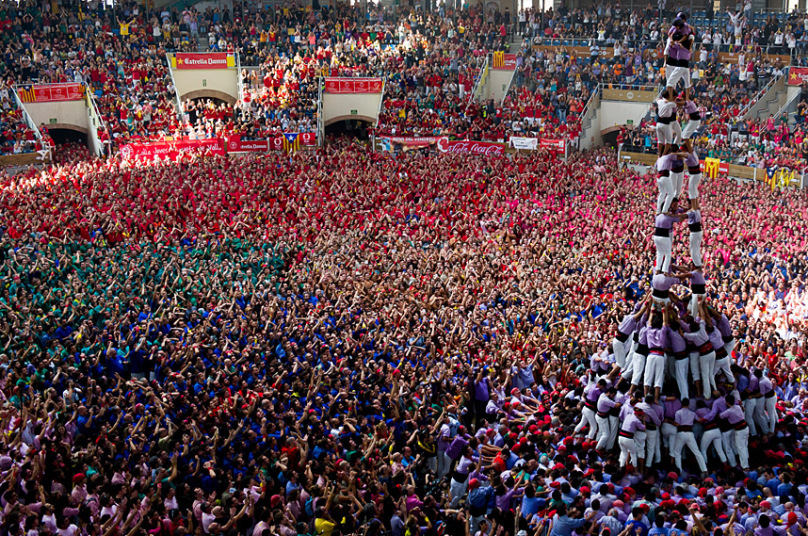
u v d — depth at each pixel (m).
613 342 20.23
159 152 54.12
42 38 61.16
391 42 69.56
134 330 23.88
